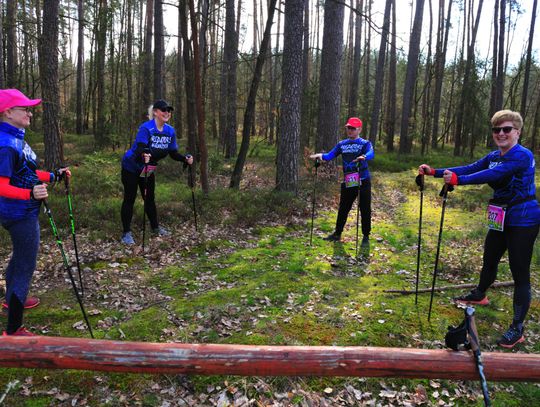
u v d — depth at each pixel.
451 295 4.91
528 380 2.44
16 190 3.14
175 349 2.48
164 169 12.16
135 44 23.70
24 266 3.48
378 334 4.01
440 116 36.97
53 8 10.90
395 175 16.11
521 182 3.71
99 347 2.48
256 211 8.30
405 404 3.12
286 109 9.76
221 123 20.23
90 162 11.85
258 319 4.24
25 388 3.15
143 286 4.99
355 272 5.63
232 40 16.95
